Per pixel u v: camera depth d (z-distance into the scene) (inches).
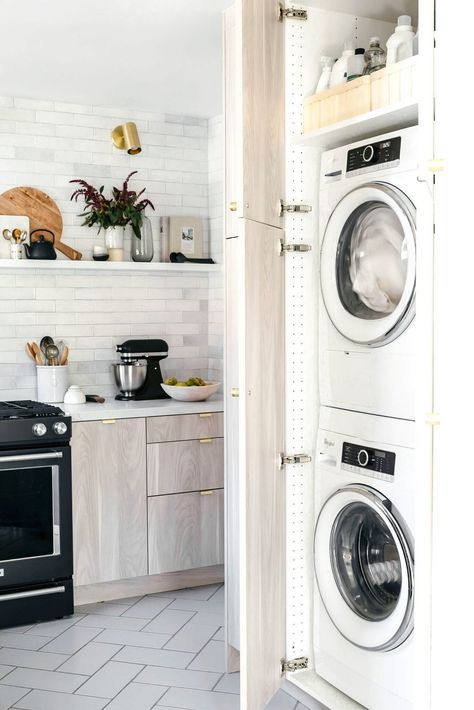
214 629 149.0
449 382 82.4
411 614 99.3
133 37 138.1
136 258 184.2
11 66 153.9
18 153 176.1
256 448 110.1
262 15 109.5
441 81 82.0
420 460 84.3
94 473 160.7
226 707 119.0
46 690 124.5
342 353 112.0
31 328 178.5
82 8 125.2
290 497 119.3
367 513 108.8
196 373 196.2
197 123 194.2
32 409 158.1
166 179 191.3
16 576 152.3
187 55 147.6
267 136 111.3
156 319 191.0
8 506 151.7
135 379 179.6
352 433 110.2
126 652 138.8
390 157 102.3
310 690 114.1
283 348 116.7
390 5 117.3
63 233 181.0
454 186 81.1
